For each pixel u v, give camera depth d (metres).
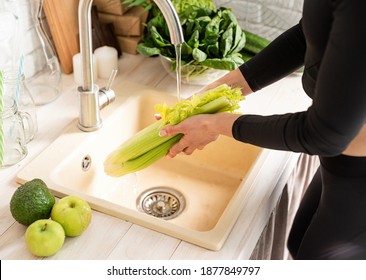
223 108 1.25
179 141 1.29
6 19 1.45
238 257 1.15
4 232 1.18
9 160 1.36
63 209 1.14
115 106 1.57
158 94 1.64
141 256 1.14
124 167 1.37
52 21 1.62
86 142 1.44
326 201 1.32
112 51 1.70
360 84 0.91
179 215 1.46
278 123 1.08
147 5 1.76
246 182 1.33
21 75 1.40
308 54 1.14
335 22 0.92
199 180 1.57
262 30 1.83
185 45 1.57
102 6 1.77
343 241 1.33
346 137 0.98
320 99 0.97
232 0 1.81
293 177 1.63
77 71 1.65
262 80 1.36
